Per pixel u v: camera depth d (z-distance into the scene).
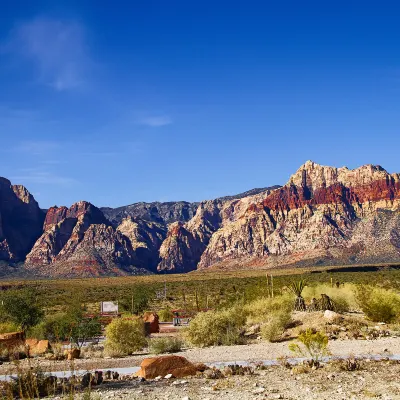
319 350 18.61
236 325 27.42
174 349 24.27
